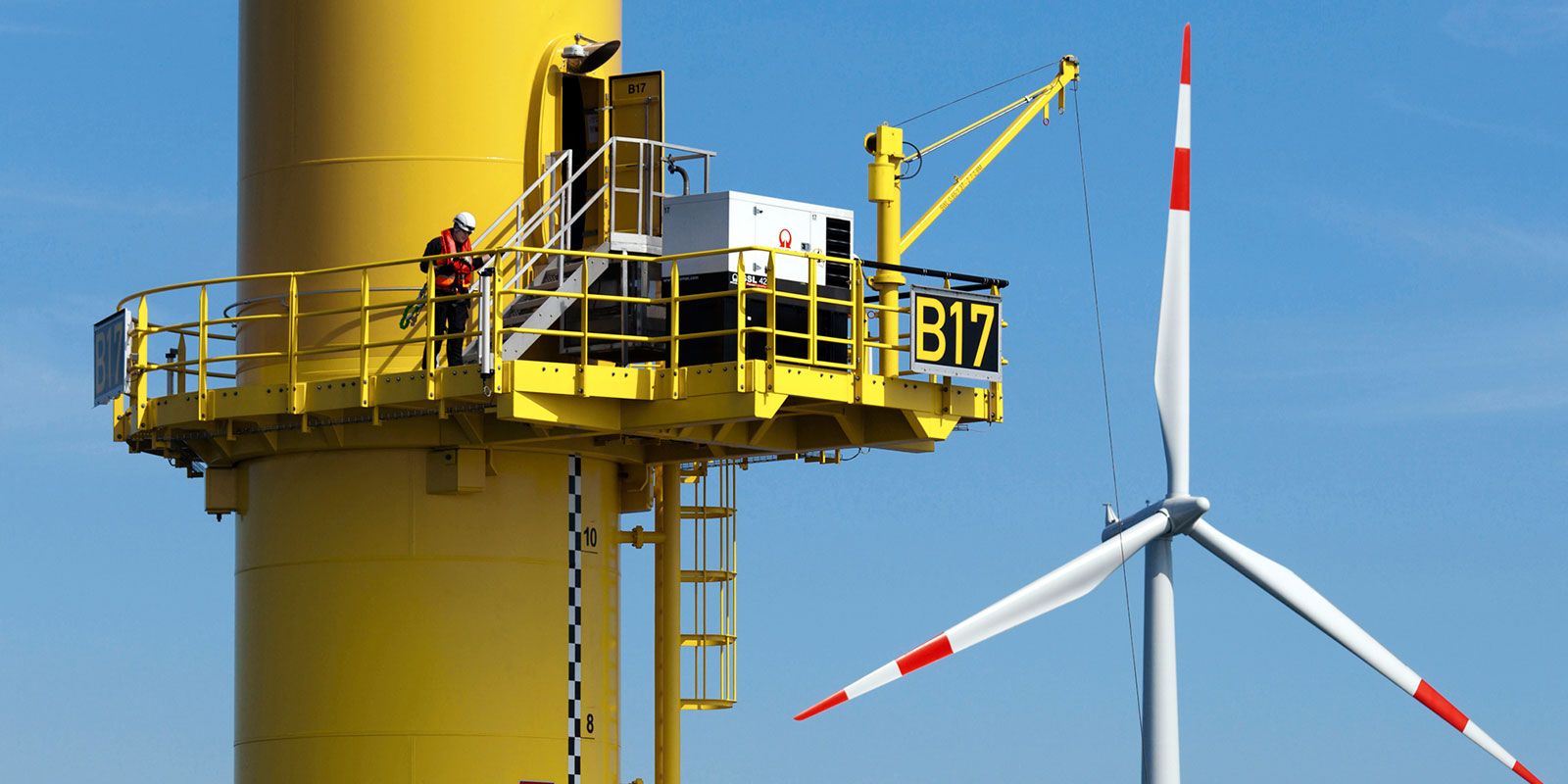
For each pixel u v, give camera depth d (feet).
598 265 116.06
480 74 119.03
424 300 111.04
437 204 118.01
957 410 115.24
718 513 132.05
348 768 115.14
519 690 116.16
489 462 116.06
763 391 108.47
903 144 118.62
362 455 116.67
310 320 118.11
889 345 112.68
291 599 117.29
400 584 115.65
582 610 118.52
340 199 118.42
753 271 112.98
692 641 131.54
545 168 119.65
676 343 109.81
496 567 116.16
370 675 115.34
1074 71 139.74
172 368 118.11
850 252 116.67
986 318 114.42
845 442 118.32
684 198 114.21
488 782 115.03
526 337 114.11
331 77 119.14
